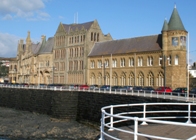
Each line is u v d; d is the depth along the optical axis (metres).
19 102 83.50
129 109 45.00
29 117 65.31
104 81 99.31
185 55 84.25
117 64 101.06
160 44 88.75
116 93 52.03
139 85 93.12
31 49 146.25
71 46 119.31
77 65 116.25
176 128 19.23
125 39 103.62
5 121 57.84
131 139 15.68
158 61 87.75
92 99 58.28
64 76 122.38
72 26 123.88
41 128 49.97
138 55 93.81
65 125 53.91
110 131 18.69
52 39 136.75
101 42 112.50
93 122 56.09
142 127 20.14
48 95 71.25
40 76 134.50
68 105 64.88
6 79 197.62
